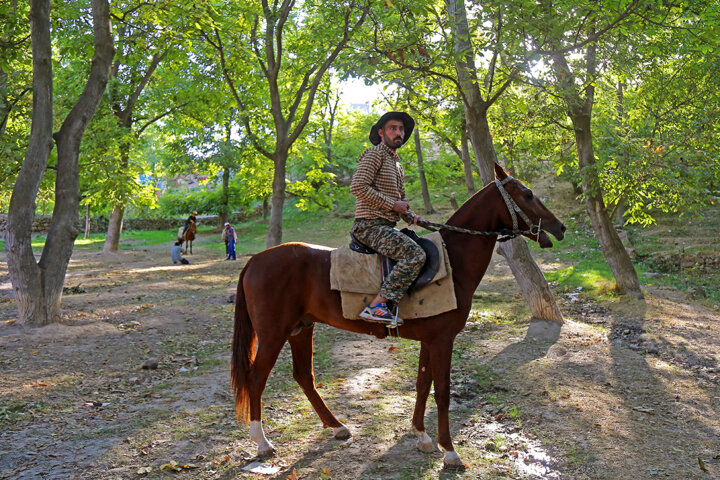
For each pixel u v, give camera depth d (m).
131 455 4.24
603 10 7.52
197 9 11.92
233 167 27.17
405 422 4.93
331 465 4.09
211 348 7.87
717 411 5.48
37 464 4.06
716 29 8.43
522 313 9.92
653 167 10.27
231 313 10.27
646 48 9.22
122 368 6.74
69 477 3.86
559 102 10.34
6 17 10.20
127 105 20.88
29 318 8.37
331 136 37.25
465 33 8.02
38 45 8.57
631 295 11.08
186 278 15.62
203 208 39.31
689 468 4.13
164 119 23.73
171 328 8.93
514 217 4.39
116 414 5.15
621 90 13.12
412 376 6.35
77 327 8.57
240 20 15.00
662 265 17.44
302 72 13.98
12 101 10.59
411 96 9.21
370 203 4.23
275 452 4.31
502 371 6.55
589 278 13.01
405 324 4.24
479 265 4.38
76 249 26.59
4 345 7.44
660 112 11.61
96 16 9.27
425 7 7.86
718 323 9.45
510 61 7.64
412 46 7.90
